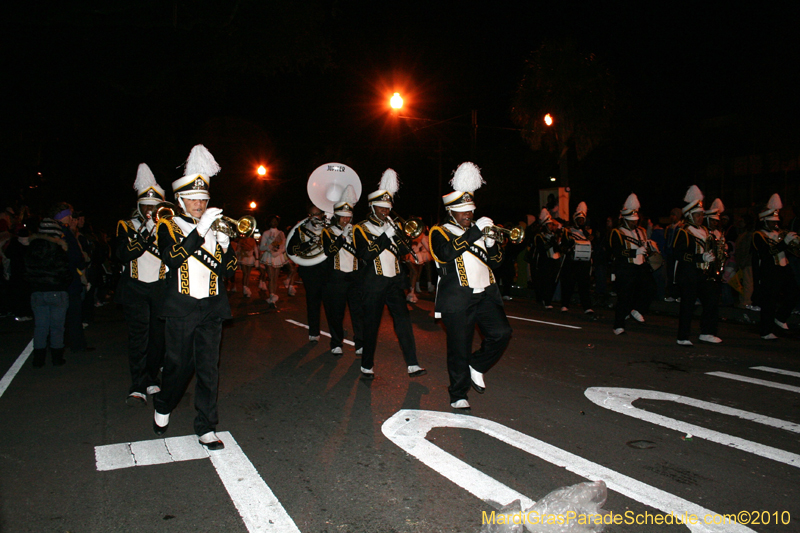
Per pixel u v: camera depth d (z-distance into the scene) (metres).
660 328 9.78
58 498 3.67
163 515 3.45
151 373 5.70
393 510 3.49
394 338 9.10
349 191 7.62
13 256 11.09
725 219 13.30
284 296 15.61
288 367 7.20
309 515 3.45
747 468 4.05
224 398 5.85
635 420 5.05
